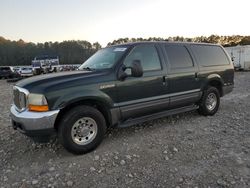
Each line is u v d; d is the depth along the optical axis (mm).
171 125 5922
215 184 3375
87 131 4391
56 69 39531
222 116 6746
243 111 7348
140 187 3365
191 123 6082
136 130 5586
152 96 5301
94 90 4445
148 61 5320
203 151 4422
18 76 36406
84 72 4688
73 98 4188
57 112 4070
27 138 5266
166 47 5762
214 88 6758
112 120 4762
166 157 4207
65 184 3482
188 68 6039
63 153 4484
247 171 3688
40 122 4004
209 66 6625
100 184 3463
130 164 4000
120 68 4824
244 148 4520
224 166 3854
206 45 6832
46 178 3654
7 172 3861
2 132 5746
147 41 5520
